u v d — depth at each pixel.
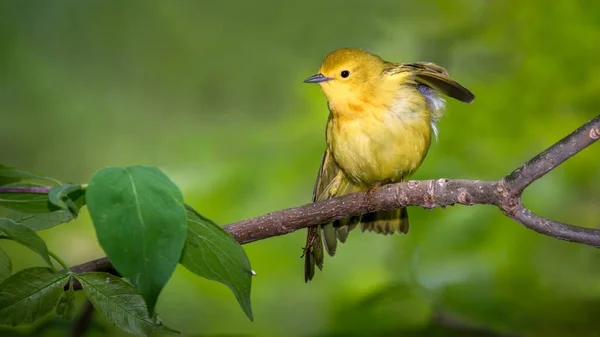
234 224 6.98
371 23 14.27
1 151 13.97
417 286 10.80
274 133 12.00
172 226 4.45
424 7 12.54
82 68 14.34
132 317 5.29
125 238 4.39
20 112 13.98
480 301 10.88
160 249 4.40
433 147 11.31
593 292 11.21
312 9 14.61
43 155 14.07
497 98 11.48
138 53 14.50
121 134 14.23
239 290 5.07
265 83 14.55
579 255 11.38
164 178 4.59
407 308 10.61
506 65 11.98
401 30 12.93
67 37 14.30
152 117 14.34
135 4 14.52
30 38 14.16
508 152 11.30
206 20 14.61
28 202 5.51
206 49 14.52
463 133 11.36
